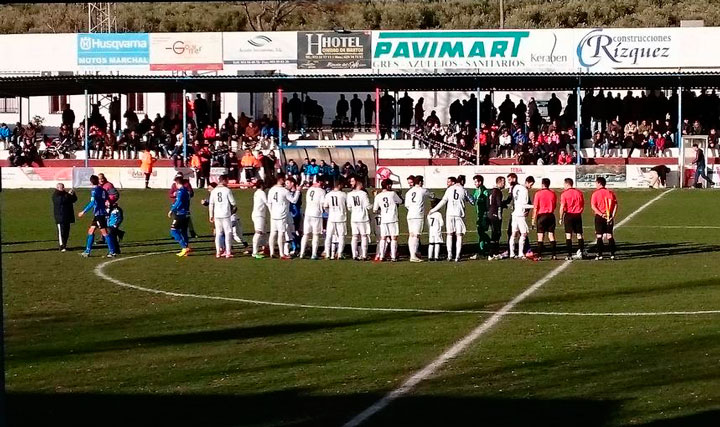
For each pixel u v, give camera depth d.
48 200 45.38
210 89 53.75
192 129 55.56
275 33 55.91
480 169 50.53
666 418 11.80
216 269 26.09
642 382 13.55
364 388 13.37
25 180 51.19
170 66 56.41
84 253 29.42
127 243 32.66
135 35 56.44
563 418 11.88
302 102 58.06
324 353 15.62
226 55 56.06
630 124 54.69
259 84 53.47
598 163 52.75
